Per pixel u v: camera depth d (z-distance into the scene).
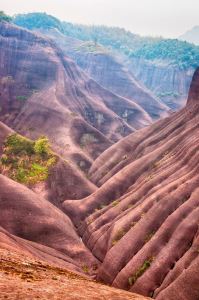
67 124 138.25
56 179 93.81
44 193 90.19
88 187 96.31
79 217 82.88
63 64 180.50
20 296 17.89
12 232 66.75
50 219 70.56
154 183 70.56
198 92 107.25
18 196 71.75
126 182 88.00
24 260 27.84
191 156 70.50
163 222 56.44
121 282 51.16
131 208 67.44
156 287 47.22
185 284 41.72
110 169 109.31
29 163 95.81
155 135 107.50
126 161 105.75
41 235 67.81
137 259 52.00
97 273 58.78
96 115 168.38
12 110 153.25
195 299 40.41
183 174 67.06
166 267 48.50
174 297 41.75
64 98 159.75
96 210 83.31
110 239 62.34
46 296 18.69
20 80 164.38
